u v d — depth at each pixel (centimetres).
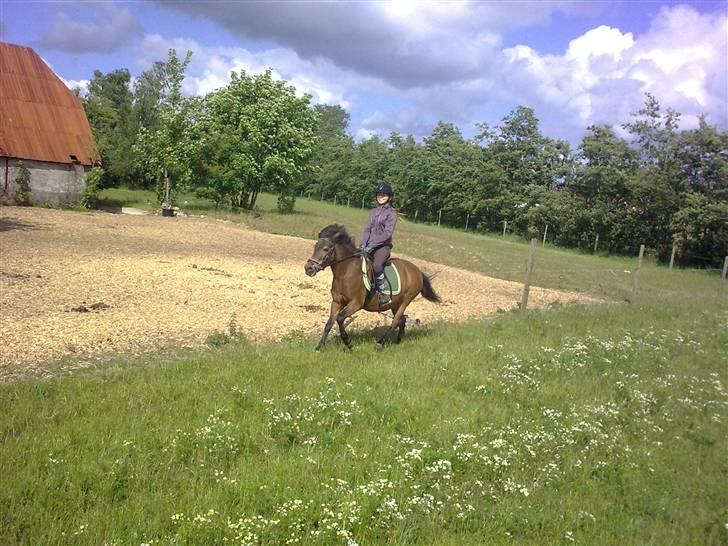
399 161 7500
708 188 4291
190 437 623
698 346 1255
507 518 538
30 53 3675
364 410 734
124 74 7106
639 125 4556
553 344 1158
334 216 4703
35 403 690
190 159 3819
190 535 467
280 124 4316
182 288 1468
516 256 3378
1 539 452
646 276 2948
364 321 1362
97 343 998
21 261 1582
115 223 2777
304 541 474
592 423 766
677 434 777
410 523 518
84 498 512
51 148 3344
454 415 754
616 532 545
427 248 3184
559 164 5753
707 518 578
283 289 1602
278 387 786
